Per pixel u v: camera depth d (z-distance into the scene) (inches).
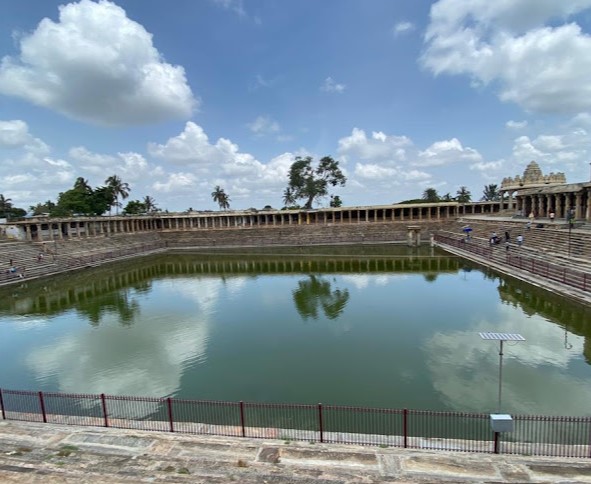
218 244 3218.5
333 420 509.7
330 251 2544.3
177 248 3208.7
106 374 706.8
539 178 2566.4
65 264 2000.5
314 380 644.7
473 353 730.8
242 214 3457.2
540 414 510.6
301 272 1775.3
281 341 847.7
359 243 2923.2
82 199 3590.1
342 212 3314.5
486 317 952.3
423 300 1147.9
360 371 672.4
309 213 3363.7
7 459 386.9
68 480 341.1
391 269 1720.0
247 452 395.9
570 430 460.8
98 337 930.1
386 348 776.3
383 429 482.9
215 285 1560.0
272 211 3412.9
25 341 918.4
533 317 935.0
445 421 497.0
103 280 1745.8
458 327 885.8
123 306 1245.7
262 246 3073.3
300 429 482.9
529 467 352.2
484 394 569.9
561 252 1290.6
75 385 663.1
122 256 2522.1
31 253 2016.5
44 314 1170.0
